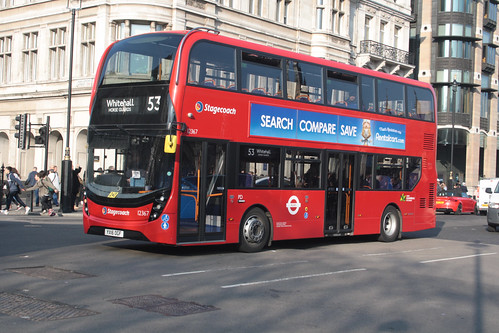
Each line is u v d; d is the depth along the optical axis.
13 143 38.00
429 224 19.75
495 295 10.07
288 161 14.80
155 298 8.52
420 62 58.78
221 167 13.27
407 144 18.77
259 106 14.05
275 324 7.40
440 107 58.56
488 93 62.97
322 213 15.78
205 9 33.62
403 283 10.79
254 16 36.66
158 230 12.21
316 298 9.09
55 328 6.70
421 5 58.84
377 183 17.67
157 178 12.30
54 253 12.55
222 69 13.31
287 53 14.91
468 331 7.58
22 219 21.53
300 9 40.06
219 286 9.62
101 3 32.53
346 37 42.25
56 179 26.09
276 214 14.54
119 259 12.07
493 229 24.50
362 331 7.30
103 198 12.79
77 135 34.19
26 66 37.69
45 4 36.12
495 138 63.59
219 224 13.25
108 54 13.55
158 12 31.80
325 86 15.88
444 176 61.16
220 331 6.95
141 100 12.73
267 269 11.62
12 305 7.70
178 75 12.40
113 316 7.38
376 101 17.56
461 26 57.59
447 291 10.23
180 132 12.38
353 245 17.19
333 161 16.14
